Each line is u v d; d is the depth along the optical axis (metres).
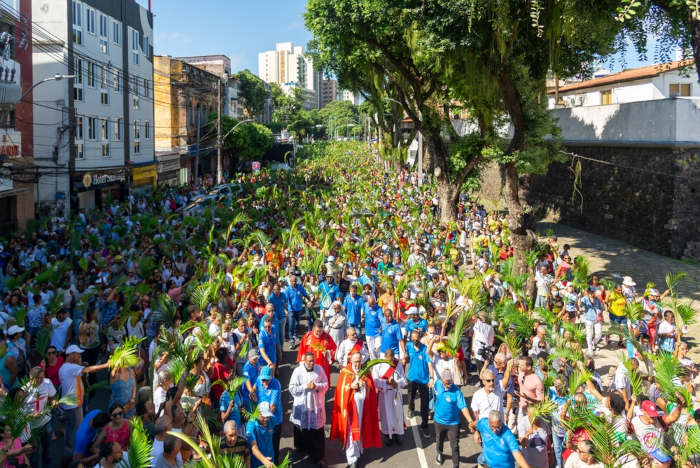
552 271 17.11
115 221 22.95
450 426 7.81
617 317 12.96
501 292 14.00
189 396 7.27
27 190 24.30
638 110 22.94
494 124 23.12
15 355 9.13
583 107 27.62
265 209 26.31
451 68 18.17
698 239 21.00
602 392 8.19
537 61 17.72
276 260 16.52
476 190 40.59
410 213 26.17
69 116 27.45
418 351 9.21
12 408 6.15
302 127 128.00
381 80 27.44
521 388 7.90
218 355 8.71
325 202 30.00
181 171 48.38
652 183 22.34
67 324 10.05
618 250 22.92
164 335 7.71
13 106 21.88
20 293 11.45
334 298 13.11
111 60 33.81
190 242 18.16
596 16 14.79
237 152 58.19
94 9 31.45
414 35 18.55
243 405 8.10
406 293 12.43
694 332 14.07
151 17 40.47
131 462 5.10
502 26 14.63
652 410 6.98
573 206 29.25
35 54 27.17
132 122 37.19
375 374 8.48
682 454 6.46
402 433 8.66
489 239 20.00
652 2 13.95
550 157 21.48
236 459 5.42
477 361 10.99
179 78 48.56
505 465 6.61
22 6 23.38
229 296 12.37
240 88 80.62
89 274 14.18
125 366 7.32
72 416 7.70
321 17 23.55
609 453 5.88
